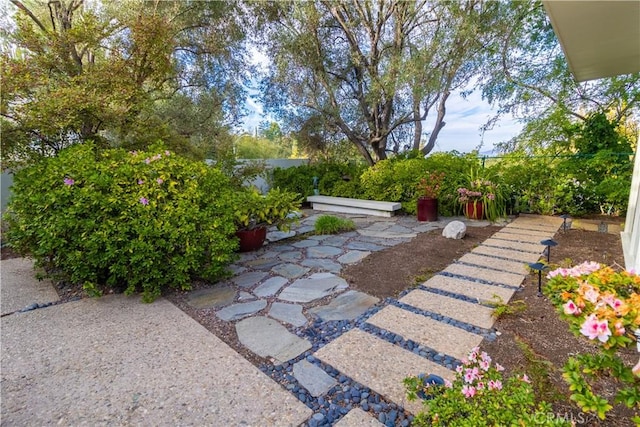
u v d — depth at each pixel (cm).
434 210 599
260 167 597
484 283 293
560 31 289
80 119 396
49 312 252
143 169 299
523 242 431
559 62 711
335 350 195
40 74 394
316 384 166
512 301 254
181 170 316
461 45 654
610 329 96
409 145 930
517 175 622
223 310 254
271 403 153
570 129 626
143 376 174
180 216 284
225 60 740
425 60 629
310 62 742
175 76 620
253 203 412
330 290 289
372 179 735
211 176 336
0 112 359
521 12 655
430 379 139
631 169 543
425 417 121
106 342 208
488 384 118
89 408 151
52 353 196
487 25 665
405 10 714
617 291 115
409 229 534
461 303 254
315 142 913
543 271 318
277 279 319
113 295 284
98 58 500
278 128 933
